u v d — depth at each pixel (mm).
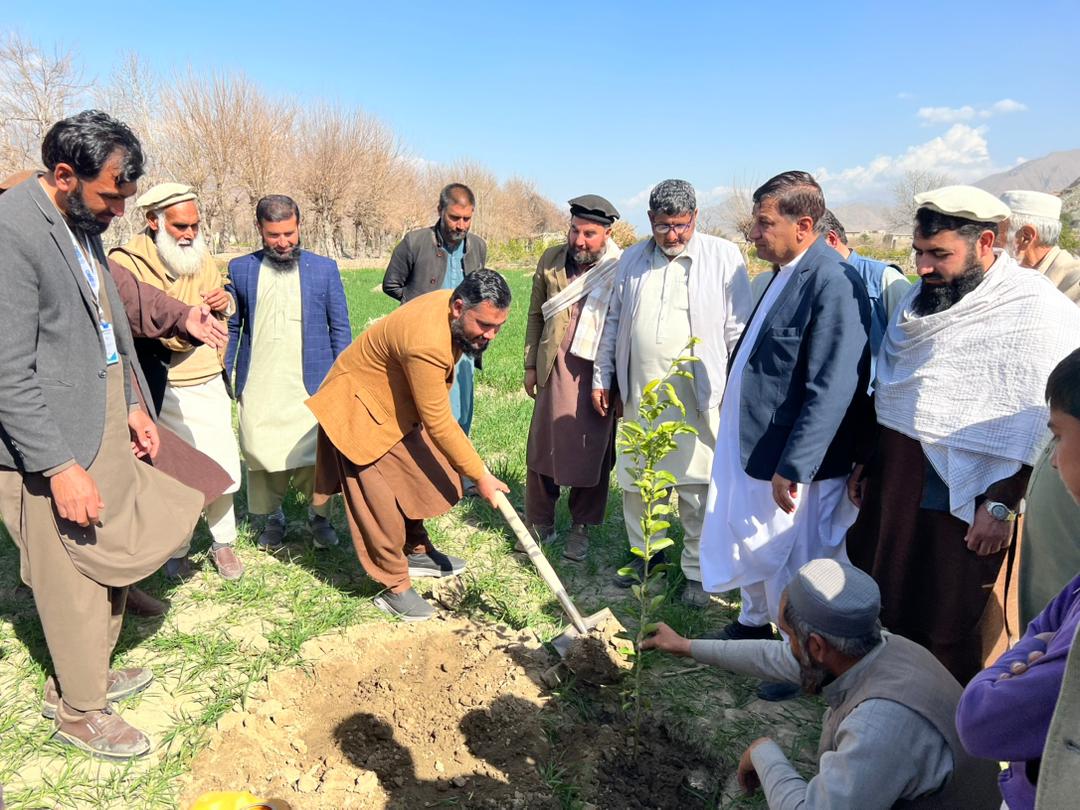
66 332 2666
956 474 2715
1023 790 1561
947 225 2664
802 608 2111
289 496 5266
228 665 3477
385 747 3061
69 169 2541
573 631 3648
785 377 3277
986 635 2941
